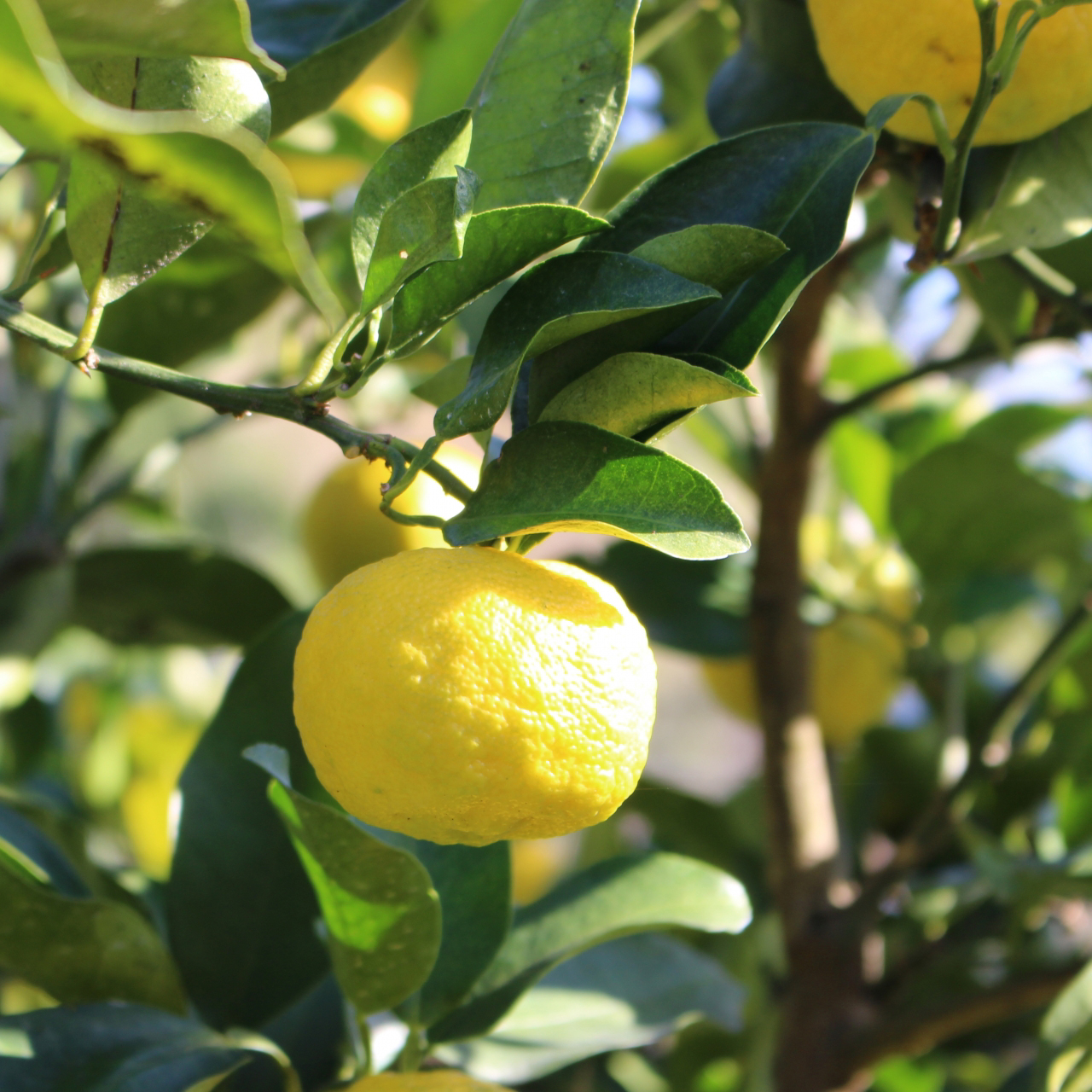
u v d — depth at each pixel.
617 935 0.50
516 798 0.36
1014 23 0.40
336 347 0.38
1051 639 0.62
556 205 0.38
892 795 0.84
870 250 0.79
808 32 0.50
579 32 0.42
